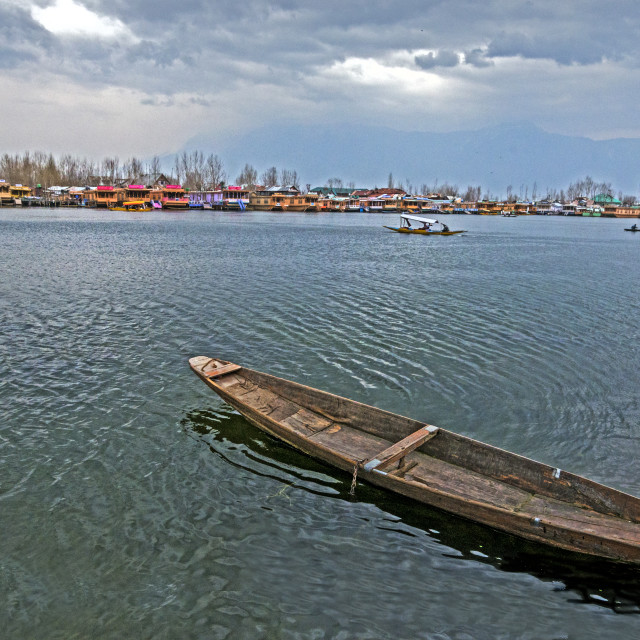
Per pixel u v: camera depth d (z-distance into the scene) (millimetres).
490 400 17469
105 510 11320
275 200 183000
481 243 77875
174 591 9297
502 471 11883
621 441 14961
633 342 24219
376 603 9203
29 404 16094
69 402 16312
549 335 25031
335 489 12328
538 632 8719
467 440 12414
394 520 11336
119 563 9867
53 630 8484
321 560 10164
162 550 10242
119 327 24297
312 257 53500
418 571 9953
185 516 11242
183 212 161375
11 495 11688
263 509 11570
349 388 18109
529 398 17703
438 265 50156
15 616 8695
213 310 27906
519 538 10570
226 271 41656
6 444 13758
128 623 8648
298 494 12125
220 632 8539
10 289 32188
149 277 37781
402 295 33812
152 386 17703
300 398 15398
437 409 16750
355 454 13180
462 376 19438
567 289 37875
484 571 9977
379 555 10328
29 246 56344
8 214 123500
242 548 10383
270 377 15961
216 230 88250
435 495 11164
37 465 12875
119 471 12766
